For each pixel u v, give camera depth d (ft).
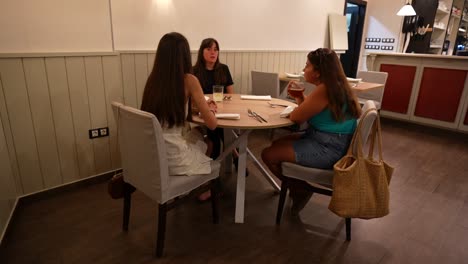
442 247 6.13
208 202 7.45
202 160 5.82
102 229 6.32
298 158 6.11
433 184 8.84
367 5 19.97
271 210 7.21
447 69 13.70
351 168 5.21
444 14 21.21
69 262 5.40
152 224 6.53
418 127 14.84
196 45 10.61
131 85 8.99
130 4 8.52
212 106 6.50
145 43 9.09
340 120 5.75
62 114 7.27
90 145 7.92
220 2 11.00
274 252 5.80
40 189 7.35
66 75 7.11
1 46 6.21
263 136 12.55
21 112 6.67
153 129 4.68
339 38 16.89
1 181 5.97
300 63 15.43
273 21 13.33
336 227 6.64
